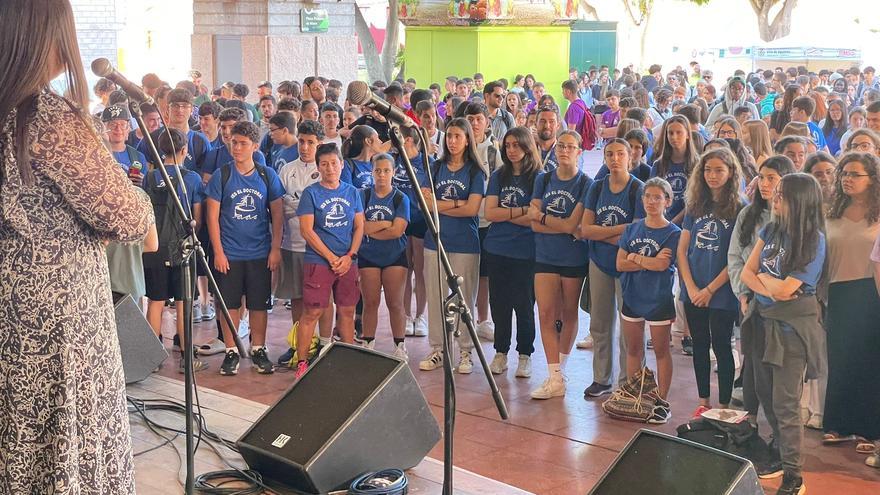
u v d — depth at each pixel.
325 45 17.94
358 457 3.87
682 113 8.52
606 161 6.10
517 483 5.00
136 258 6.15
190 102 7.64
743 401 5.50
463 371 6.75
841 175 5.20
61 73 2.30
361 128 7.23
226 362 6.71
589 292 6.27
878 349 5.25
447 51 20.25
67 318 2.30
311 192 6.43
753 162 6.82
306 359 6.63
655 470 3.64
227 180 6.56
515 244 6.52
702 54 38.16
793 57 28.47
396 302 6.93
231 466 4.15
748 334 5.09
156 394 5.17
